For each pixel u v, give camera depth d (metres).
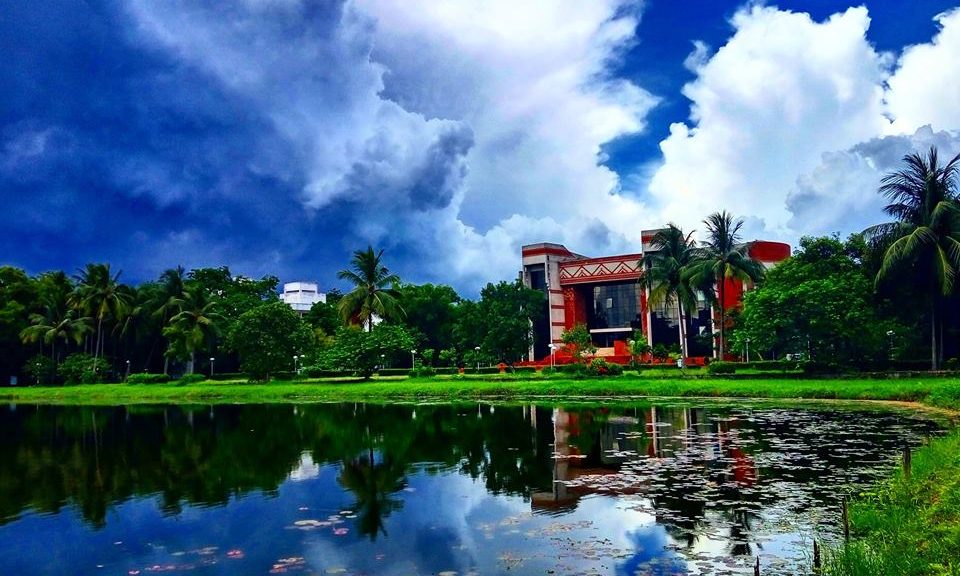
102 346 82.81
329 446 23.53
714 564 10.16
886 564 8.87
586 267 77.19
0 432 30.88
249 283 94.50
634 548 11.08
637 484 15.70
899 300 43.69
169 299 79.25
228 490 16.64
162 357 88.25
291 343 61.25
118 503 15.51
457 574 10.09
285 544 11.90
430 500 14.98
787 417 27.50
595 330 79.06
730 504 13.52
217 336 76.44
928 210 41.75
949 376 38.81
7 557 11.61
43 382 76.06
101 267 78.50
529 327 65.38
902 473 13.89
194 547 11.90
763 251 67.19
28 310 81.56
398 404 41.53
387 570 10.40
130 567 10.96
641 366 59.91
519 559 10.70
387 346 59.41
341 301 66.44
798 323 43.75
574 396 41.94
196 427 31.22
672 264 56.12
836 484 14.98
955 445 14.70
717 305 57.28
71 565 11.13
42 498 16.20
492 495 15.32
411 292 80.94
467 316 66.12
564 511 13.58
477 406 38.06
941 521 10.06
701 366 57.53
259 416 36.03
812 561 10.09
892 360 44.91
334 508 14.48
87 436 28.62
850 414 27.98
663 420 27.91
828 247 46.19
